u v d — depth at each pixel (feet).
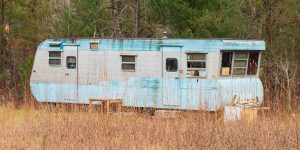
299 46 123.24
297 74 118.42
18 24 134.00
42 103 103.91
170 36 124.88
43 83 104.94
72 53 102.27
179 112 87.71
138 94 96.32
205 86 90.79
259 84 94.53
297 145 59.88
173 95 93.56
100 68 99.81
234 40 91.35
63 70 102.99
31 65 125.70
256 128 69.05
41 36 135.44
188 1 121.49
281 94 92.58
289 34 122.62
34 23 133.80
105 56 99.35
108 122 74.74
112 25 134.82
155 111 90.79
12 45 133.28
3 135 67.21
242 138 62.85
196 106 91.25
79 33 133.90
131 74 97.04
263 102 94.84
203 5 120.57
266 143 60.54
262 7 123.95
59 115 79.36
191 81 92.02
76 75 101.86
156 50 94.89
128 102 97.04
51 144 60.90
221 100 89.30
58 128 70.38
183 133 66.64
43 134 67.36
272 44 123.03
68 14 139.23
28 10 132.46
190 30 120.16
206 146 60.18
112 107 94.89
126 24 136.77
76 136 65.62
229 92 90.43
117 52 98.32
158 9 132.98
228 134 65.10
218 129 68.03
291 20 122.01
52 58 104.17
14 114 85.51
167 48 94.02
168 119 79.05
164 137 65.16
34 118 79.30
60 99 102.99
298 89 113.19
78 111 85.40
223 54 90.79
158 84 94.73
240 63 93.04
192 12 119.24
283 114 82.33
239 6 126.00
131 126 72.54
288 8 121.29
